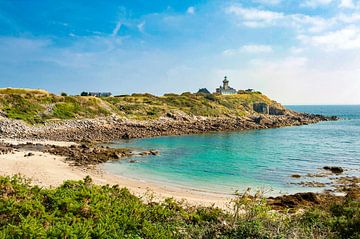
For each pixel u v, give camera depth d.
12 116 74.44
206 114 122.62
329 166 42.78
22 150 46.19
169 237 10.12
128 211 11.95
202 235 10.45
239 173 38.53
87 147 52.41
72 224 9.75
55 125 76.81
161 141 69.62
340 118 172.50
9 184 12.62
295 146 64.12
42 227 9.16
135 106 111.44
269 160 47.84
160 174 37.00
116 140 69.81
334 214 14.22
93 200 12.43
